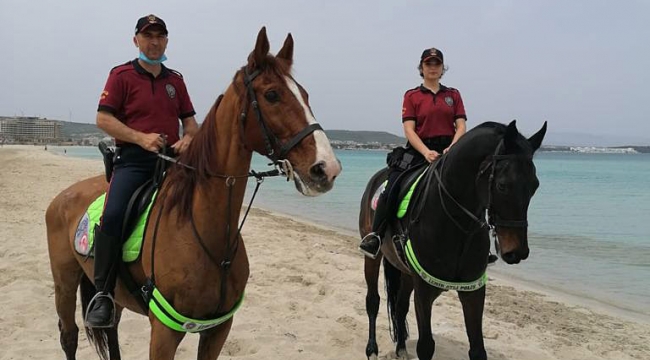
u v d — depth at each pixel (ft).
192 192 9.91
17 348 16.28
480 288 13.20
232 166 9.55
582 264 34.22
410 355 17.72
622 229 47.70
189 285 9.58
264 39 9.20
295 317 20.95
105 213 10.34
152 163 11.16
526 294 26.99
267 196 83.15
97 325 10.18
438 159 14.56
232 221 9.82
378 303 18.29
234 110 9.45
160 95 11.39
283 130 8.95
